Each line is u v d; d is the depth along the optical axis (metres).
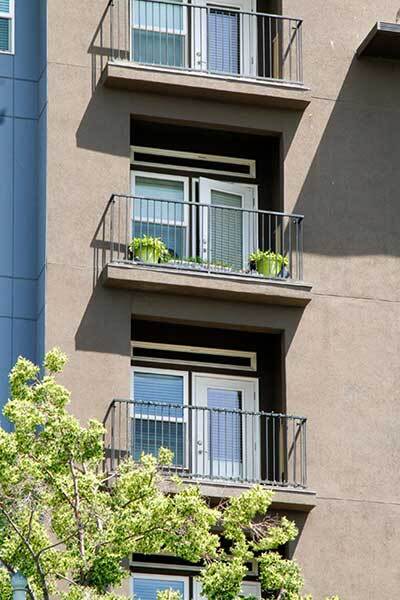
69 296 53.06
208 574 45.31
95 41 55.41
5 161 55.16
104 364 52.72
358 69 57.41
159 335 55.16
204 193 56.88
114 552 44.38
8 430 52.34
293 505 52.56
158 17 57.53
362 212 56.16
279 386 54.88
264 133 56.44
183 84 55.16
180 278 53.50
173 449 54.38
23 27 56.53
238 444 55.16
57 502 45.16
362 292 55.38
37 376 52.41
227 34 58.06
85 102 54.84
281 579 46.44
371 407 54.38
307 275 55.16
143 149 56.88
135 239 53.84
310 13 57.50
